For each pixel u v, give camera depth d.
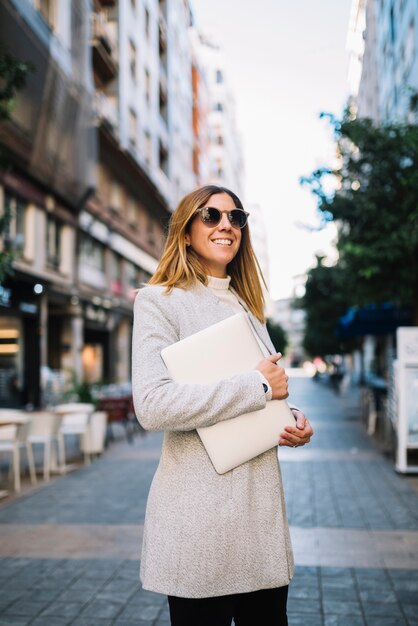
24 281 16.55
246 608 1.76
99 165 23.06
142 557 1.71
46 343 19.70
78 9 18.34
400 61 19.52
